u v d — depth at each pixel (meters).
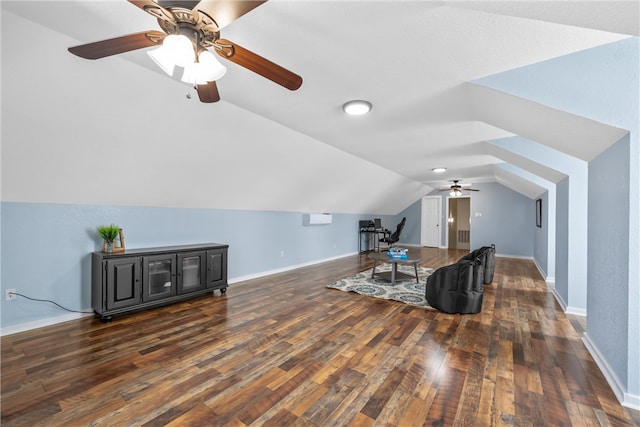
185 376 1.99
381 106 2.69
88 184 2.92
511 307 3.56
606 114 1.75
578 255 3.36
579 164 3.38
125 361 2.17
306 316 3.18
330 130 3.49
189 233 4.12
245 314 3.22
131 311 3.16
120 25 1.62
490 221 8.09
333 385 1.91
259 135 3.40
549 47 1.70
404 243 10.21
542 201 5.57
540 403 1.73
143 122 2.59
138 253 3.15
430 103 2.57
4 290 2.62
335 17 1.44
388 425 1.55
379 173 6.17
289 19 1.46
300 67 1.97
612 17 1.13
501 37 1.59
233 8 1.11
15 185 2.55
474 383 1.94
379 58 1.85
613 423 1.56
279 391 1.84
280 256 5.66
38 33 1.68
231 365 2.14
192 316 3.14
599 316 2.20
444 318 3.16
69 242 3.00
